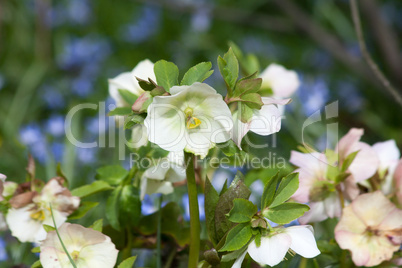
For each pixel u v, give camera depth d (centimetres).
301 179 99
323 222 115
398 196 100
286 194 91
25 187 98
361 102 208
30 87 212
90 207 99
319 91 182
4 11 232
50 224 98
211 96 89
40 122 203
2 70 223
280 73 120
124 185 101
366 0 212
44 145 156
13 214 97
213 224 92
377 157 99
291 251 93
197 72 91
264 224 89
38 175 148
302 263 102
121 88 101
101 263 92
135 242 103
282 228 90
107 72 229
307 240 89
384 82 121
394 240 95
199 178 105
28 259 116
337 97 211
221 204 91
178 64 230
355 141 100
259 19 230
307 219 99
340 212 99
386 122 207
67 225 92
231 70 91
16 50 232
